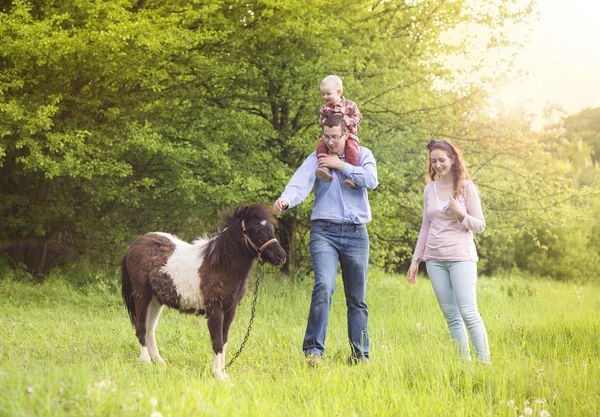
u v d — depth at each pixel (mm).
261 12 13578
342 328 8578
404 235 15805
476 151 15430
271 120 14320
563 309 11477
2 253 13836
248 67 13430
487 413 4336
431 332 7992
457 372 5332
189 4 12914
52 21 11016
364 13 15250
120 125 12883
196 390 4309
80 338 7414
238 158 13078
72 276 13242
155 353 6406
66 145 12117
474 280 6133
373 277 15594
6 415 3268
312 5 13484
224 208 12641
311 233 6289
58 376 3994
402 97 14008
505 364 5703
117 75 12438
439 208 6184
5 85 11055
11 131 11047
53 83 12359
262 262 5828
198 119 13320
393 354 6012
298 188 6121
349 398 4531
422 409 4406
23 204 13648
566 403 4531
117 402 3580
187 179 12102
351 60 13289
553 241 24656
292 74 13383
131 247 6496
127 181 13836
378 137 13633
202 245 6109
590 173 27719
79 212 14312
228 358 6570
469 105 15172
